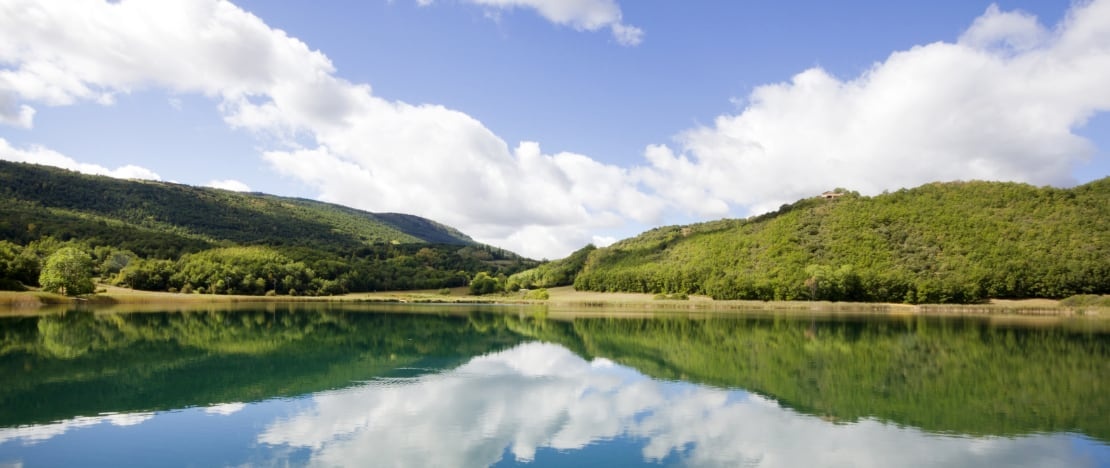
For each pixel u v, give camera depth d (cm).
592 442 2033
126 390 2731
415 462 1805
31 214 14750
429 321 7388
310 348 4381
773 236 13300
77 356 3775
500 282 17912
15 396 2580
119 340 4638
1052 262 9538
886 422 2314
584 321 7638
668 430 2186
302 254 16312
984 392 2855
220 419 2245
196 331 5534
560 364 3678
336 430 2130
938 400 2691
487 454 1900
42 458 1795
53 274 8650
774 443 2036
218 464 1764
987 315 8656
